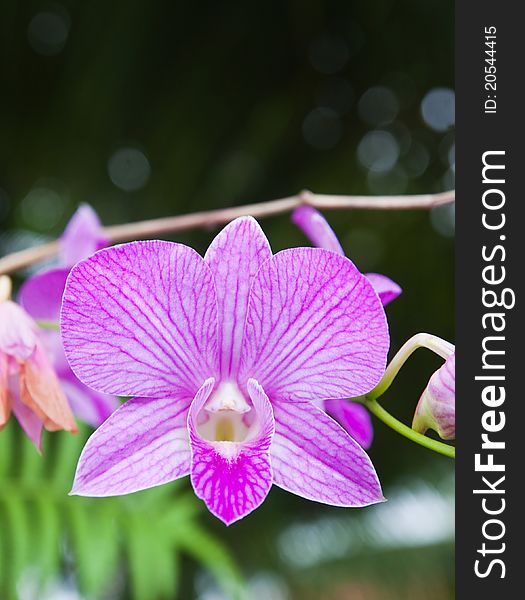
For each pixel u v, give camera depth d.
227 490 0.38
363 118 0.98
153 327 0.39
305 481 0.39
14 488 0.60
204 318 0.39
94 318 0.38
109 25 0.91
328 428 0.39
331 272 0.38
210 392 0.39
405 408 0.96
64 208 0.93
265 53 0.95
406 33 0.93
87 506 0.61
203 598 0.94
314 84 0.97
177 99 0.95
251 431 0.40
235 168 0.96
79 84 0.93
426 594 0.92
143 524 0.61
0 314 0.42
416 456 0.96
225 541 0.91
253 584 0.91
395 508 0.94
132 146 0.97
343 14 0.93
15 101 0.95
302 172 0.98
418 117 0.97
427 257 0.96
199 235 0.96
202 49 0.94
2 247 0.94
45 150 0.95
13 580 0.56
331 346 0.39
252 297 0.39
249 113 0.97
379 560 0.91
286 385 0.39
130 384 0.39
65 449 0.62
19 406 0.43
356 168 0.96
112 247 0.38
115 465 0.38
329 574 0.91
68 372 0.48
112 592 0.82
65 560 0.67
